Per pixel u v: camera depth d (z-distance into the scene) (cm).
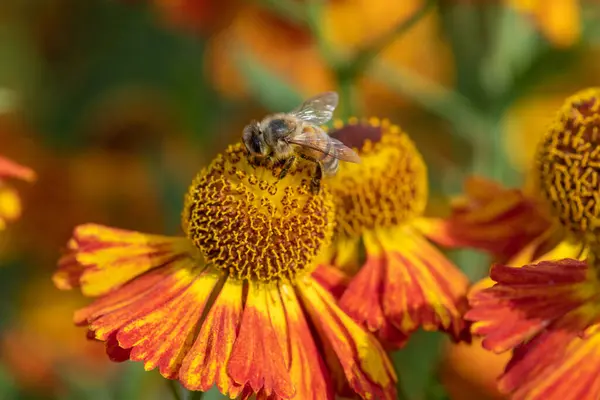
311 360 23
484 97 30
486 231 25
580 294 22
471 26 30
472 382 27
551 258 24
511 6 29
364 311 24
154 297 24
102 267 24
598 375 22
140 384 28
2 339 31
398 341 24
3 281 32
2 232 32
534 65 30
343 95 29
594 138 24
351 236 25
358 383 23
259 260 24
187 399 24
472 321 23
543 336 22
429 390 25
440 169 32
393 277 24
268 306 24
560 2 28
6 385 29
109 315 23
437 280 25
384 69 31
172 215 31
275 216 24
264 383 22
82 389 29
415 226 25
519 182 31
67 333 31
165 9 32
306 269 24
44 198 32
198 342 23
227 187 24
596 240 24
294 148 24
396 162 25
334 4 32
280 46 32
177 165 32
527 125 32
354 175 25
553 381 22
